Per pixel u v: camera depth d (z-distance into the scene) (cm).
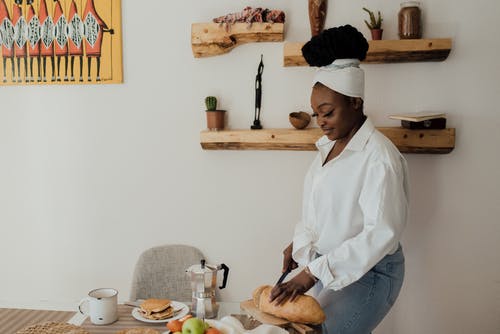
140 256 235
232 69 241
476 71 227
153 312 170
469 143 230
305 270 168
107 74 246
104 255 257
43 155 255
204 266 174
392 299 187
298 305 151
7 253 262
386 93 232
